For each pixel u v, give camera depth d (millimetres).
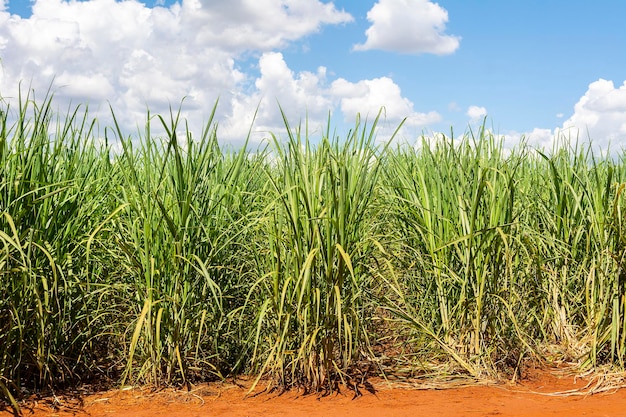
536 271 5715
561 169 6273
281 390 4625
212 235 4793
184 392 4566
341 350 4684
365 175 4527
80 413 4203
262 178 5977
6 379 4168
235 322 5082
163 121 4375
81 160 5012
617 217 5055
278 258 4457
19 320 4121
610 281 5148
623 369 5020
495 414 4156
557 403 4398
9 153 4340
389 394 4578
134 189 4609
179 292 4590
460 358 4953
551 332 5855
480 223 5035
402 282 5676
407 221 5230
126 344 4945
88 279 4551
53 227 4488
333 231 4457
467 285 4984
